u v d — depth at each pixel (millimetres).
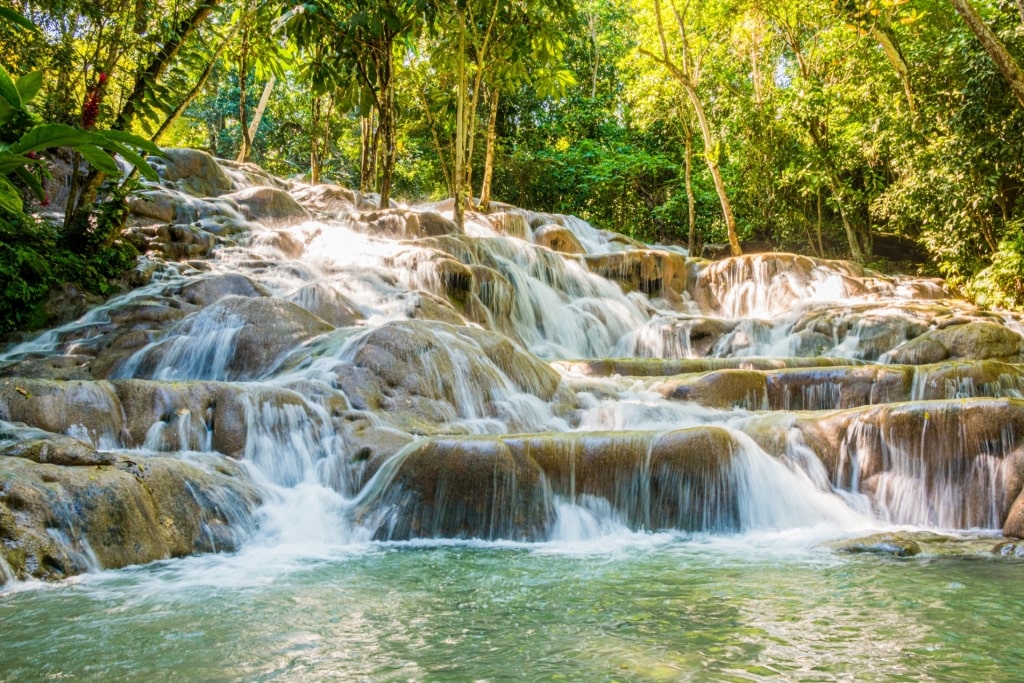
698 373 9914
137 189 12828
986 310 14031
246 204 15250
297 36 14859
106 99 11617
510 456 6184
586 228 21797
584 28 32125
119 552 4848
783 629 3314
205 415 6680
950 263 16891
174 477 5535
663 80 23875
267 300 9219
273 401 6914
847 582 4297
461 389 8172
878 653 2939
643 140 30812
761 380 9258
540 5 16531
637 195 29062
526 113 29469
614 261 16625
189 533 5344
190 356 8750
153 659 2949
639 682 2621
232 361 8656
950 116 15828
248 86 31062
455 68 18047
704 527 6121
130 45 10531
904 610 3635
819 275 16719
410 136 27062
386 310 10578
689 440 6250
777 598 3918
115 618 3584
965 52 14867
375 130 23422
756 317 15867
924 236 17422
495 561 5086
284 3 14805
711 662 2840
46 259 10133
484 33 17188
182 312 9805
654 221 28578
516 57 17062
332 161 34281
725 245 25641
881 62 18500
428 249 12211
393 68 18078
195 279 10492
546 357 12938
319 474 6590
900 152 17281
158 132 11109
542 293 14266
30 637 3271
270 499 6094
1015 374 8992
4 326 9664
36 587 4242
